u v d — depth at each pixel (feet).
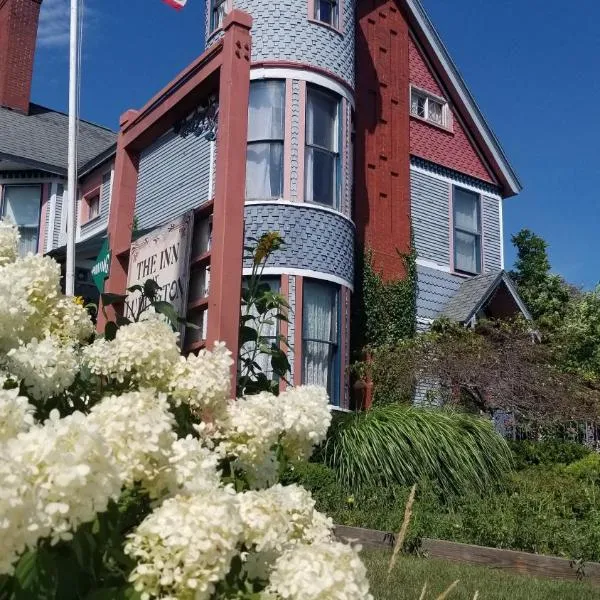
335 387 40.19
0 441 4.79
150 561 4.91
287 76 41.34
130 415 5.43
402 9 53.36
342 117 42.93
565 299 79.05
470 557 21.39
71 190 29.32
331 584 4.87
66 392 8.44
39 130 62.75
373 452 27.17
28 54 65.36
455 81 55.01
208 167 44.45
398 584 16.69
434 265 51.34
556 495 28.22
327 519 6.80
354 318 45.27
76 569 5.03
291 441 8.44
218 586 5.42
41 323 8.61
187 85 19.71
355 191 47.34
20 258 9.50
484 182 56.34
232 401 8.33
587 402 42.47
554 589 18.13
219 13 45.01
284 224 39.60
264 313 21.21
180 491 5.48
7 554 4.05
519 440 41.14
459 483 27.66
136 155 22.91
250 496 5.94
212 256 16.94
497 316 52.85
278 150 40.68
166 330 8.32
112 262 21.61
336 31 43.55
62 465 4.24
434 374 39.81
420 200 51.83
